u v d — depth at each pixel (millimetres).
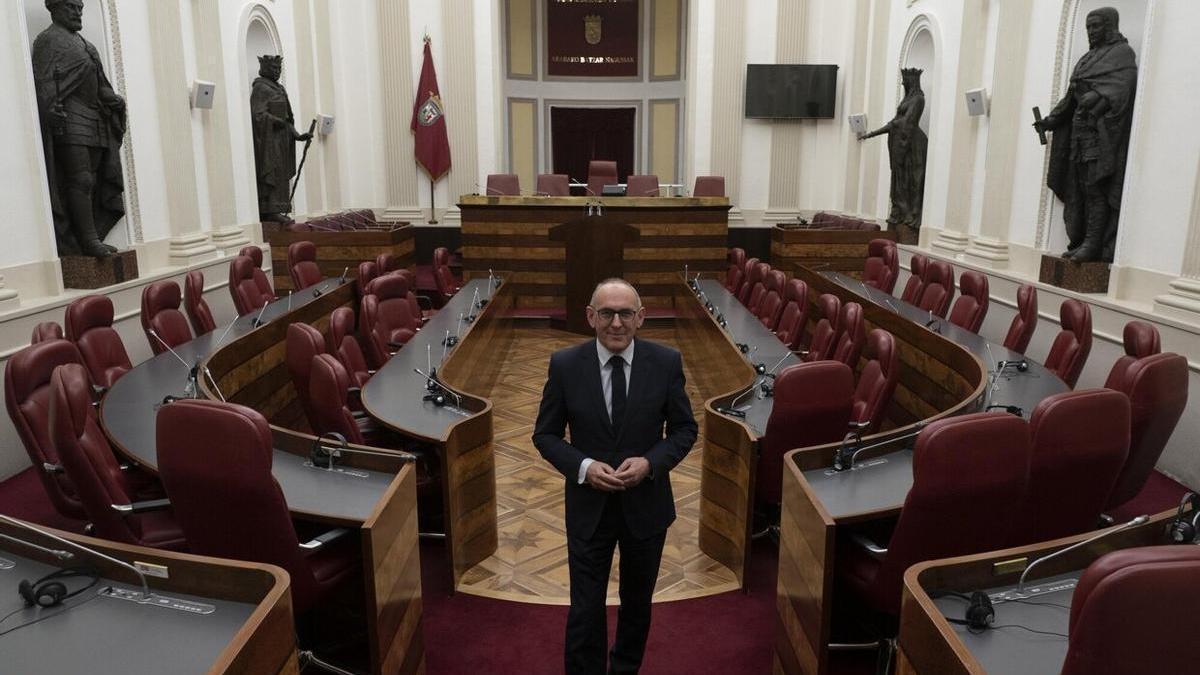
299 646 2820
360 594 2865
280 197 9141
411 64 11195
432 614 3273
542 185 10758
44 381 3062
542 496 4582
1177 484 4641
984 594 1811
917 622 1796
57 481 3020
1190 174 4930
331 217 10008
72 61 5555
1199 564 1294
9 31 5184
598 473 2369
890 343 3871
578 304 8891
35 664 1630
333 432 3287
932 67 8781
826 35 11195
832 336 4824
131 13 6574
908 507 2246
